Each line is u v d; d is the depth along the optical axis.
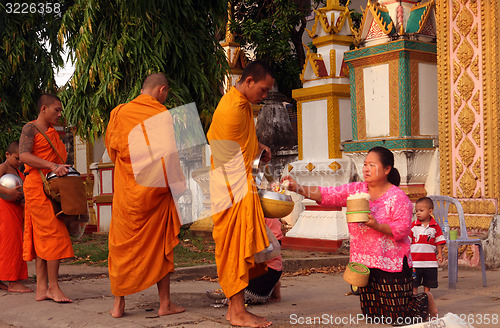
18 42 11.76
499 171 7.58
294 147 11.83
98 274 7.38
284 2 14.99
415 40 8.25
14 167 6.59
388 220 4.19
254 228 4.21
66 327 4.53
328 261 8.00
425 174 8.45
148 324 4.34
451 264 6.16
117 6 9.73
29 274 7.59
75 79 10.09
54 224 5.42
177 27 9.91
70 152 14.50
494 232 7.54
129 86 9.91
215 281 6.89
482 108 7.70
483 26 7.66
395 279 4.22
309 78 9.76
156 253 4.68
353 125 8.94
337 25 9.51
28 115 12.65
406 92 8.21
